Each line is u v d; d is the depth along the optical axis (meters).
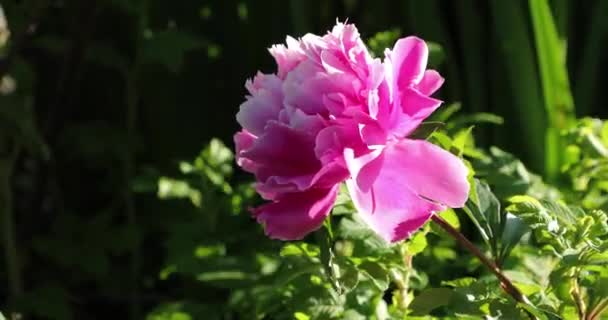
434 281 1.60
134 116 2.21
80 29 2.13
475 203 1.35
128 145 2.19
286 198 1.22
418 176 1.22
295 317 1.52
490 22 1.87
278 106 1.25
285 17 2.17
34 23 2.11
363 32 2.06
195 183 1.76
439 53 1.63
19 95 2.14
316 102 1.22
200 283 2.02
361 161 1.20
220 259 1.67
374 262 1.41
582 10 1.92
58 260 2.11
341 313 1.47
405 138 1.25
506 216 1.36
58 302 2.05
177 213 2.20
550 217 1.31
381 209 1.21
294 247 1.44
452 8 1.91
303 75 1.23
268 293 1.60
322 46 1.24
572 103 1.84
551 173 1.83
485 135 1.89
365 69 1.22
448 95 1.93
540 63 1.82
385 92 1.22
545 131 1.85
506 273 1.43
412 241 1.41
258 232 1.71
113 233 2.14
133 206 2.21
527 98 1.85
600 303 1.34
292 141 1.21
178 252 1.71
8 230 2.15
